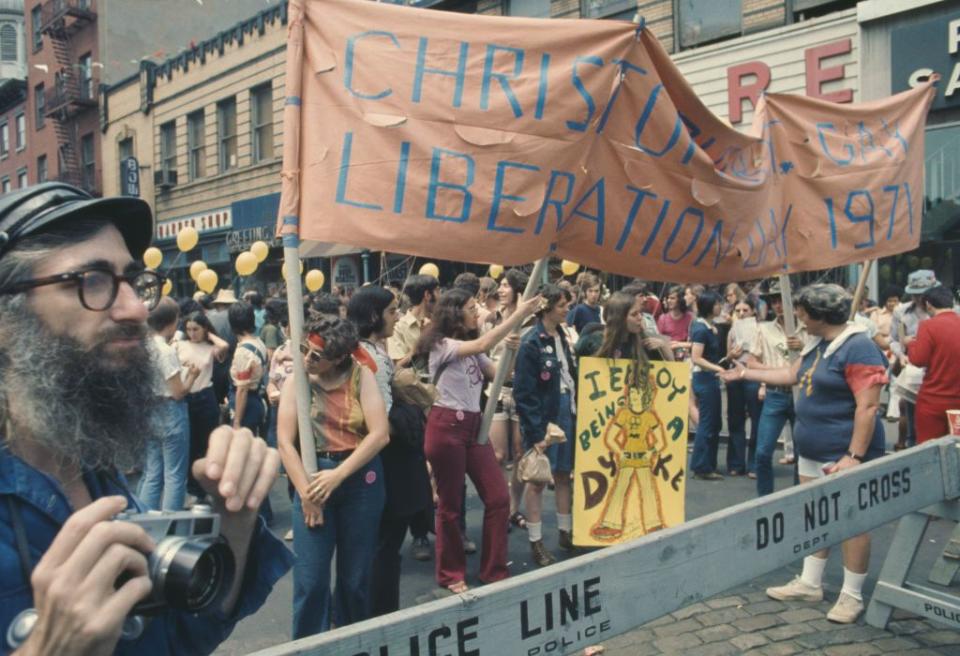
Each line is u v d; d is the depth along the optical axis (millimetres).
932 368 4734
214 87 20688
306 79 2947
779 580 4426
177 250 22781
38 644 778
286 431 3121
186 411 5062
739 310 6887
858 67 10539
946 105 9938
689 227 3627
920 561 4691
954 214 10039
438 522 4242
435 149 2967
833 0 10844
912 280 7543
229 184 20484
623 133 3361
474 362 4215
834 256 4582
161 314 4875
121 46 25812
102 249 1043
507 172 3061
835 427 3859
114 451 1016
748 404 6895
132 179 22984
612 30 3217
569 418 4996
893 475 2898
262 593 1244
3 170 33438
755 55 11453
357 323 3654
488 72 3062
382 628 1453
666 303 8766
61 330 997
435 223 2980
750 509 2301
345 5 2951
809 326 3953
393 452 3559
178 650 1216
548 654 1738
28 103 30578
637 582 1947
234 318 5777
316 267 17844
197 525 986
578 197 3271
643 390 4152
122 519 918
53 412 952
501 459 5414
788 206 4461
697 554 2117
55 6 26391
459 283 7242
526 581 1703
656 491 4176
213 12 27766
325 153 2910
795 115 4477
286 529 5523
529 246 3154
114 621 792
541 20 3152
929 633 3684
